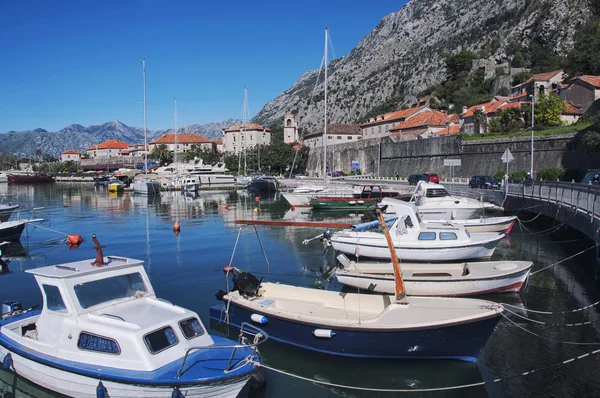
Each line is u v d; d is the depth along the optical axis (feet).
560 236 84.02
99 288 32.30
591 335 40.32
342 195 151.33
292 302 42.06
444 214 94.53
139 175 291.99
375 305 39.96
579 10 355.56
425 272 52.19
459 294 48.47
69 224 120.67
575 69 242.58
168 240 94.07
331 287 56.34
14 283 62.03
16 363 31.78
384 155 255.50
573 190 71.46
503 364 35.53
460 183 160.15
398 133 258.37
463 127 220.64
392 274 51.75
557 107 181.68
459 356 34.65
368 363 35.53
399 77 576.20
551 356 36.60
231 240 92.84
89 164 457.27
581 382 32.45
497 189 130.21
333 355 36.27
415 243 62.64
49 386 30.40
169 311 31.58
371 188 147.23
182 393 26.18
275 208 158.71
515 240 83.10
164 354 28.17
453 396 31.37
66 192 253.24
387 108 494.18
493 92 330.95
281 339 38.45
